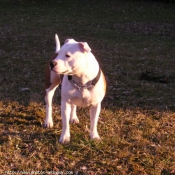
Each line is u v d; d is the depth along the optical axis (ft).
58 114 23.38
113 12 77.46
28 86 28.94
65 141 19.06
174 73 34.22
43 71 33.19
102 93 18.47
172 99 27.09
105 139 19.60
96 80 17.81
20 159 17.39
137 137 20.22
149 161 17.69
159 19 71.72
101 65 36.27
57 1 87.51
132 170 16.93
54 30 56.08
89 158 17.80
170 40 53.26
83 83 17.71
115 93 27.89
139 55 41.83
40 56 38.68
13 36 48.73
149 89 28.86
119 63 37.32
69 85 18.02
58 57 16.71
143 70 35.01
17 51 40.81
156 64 37.58
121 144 19.33
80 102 18.37
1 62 35.65
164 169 17.20
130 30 60.34
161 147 19.24
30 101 25.38
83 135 20.02
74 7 81.56
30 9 76.84
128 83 30.22
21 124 21.50
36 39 47.75
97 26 62.28
